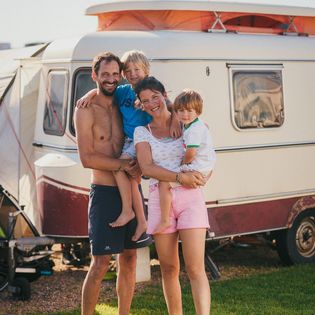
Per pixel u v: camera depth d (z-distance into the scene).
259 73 9.18
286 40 9.62
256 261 9.92
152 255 9.30
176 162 5.87
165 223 5.82
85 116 6.04
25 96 9.15
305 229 9.70
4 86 9.32
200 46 8.71
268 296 7.85
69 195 8.31
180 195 5.82
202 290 5.81
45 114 8.83
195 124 5.78
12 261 7.85
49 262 8.26
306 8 9.99
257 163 9.16
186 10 8.92
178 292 6.05
